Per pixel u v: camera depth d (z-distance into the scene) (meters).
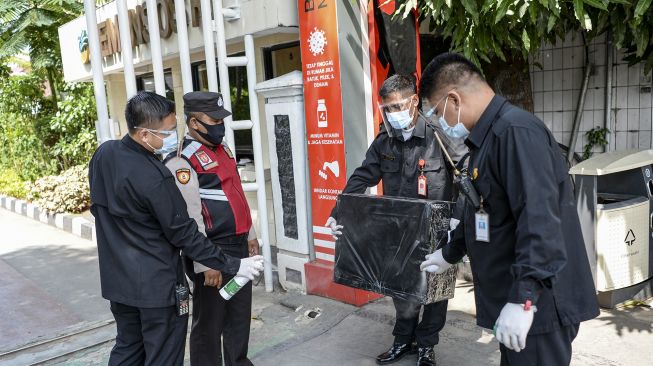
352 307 4.12
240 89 6.16
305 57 4.16
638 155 3.77
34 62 10.44
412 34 4.25
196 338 3.00
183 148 2.95
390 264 2.71
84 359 3.84
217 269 2.62
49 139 11.02
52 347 4.07
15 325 4.60
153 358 2.53
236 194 3.08
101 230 2.57
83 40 7.88
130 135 2.52
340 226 2.96
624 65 4.98
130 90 4.57
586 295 1.93
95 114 10.13
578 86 5.26
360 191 3.23
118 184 2.44
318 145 4.20
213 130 2.94
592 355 3.18
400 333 3.32
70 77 8.66
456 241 2.22
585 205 3.65
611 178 3.95
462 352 3.38
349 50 4.00
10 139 11.38
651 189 3.87
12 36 10.27
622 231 3.65
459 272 4.59
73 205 8.45
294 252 4.62
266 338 3.87
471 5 3.43
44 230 8.31
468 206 2.04
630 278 3.73
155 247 2.50
